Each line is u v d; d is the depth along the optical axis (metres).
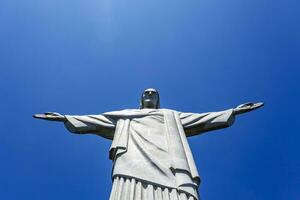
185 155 27.05
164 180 24.94
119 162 26.33
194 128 30.48
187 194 24.48
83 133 30.50
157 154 26.67
